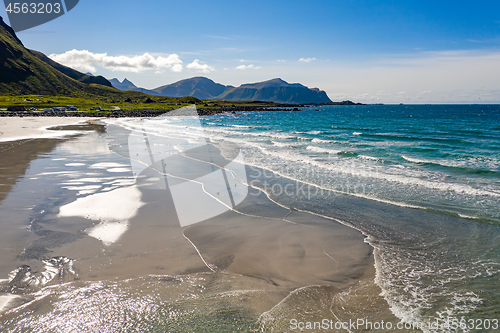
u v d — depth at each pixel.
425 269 4.76
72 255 4.81
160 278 4.28
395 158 15.46
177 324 3.25
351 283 4.36
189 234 5.89
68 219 6.35
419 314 3.62
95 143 19.14
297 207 7.81
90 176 10.27
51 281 4.04
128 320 3.30
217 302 3.73
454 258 5.12
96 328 3.15
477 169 12.27
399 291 4.13
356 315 3.59
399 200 8.40
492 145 21.97
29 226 5.91
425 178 11.02
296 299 3.88
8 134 24.81
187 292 3.95
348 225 6.64
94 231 5.79
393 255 5.25
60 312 3.38
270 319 3.41
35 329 3.09
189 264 4.75
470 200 8.34
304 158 14.97
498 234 6.07
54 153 15.03
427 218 7.04
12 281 3.99
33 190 8.48
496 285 4.27
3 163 12.36
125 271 4.42
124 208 7.15
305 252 5.34
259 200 8.34
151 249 5.18
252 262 4.93
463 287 4.23
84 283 4.04
